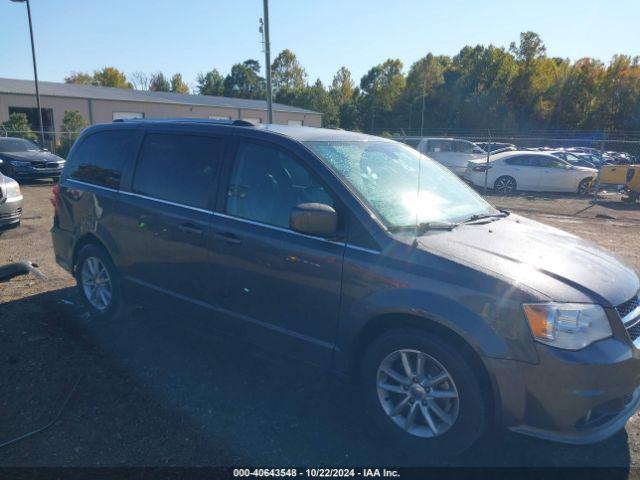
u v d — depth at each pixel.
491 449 3.02
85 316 4.91
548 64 59.38
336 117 68.56
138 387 3.62
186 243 3.81
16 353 4.10
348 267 3.04
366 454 2.96
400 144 4.34
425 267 2.84
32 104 31.81
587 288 2.73
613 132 51.53
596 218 12.30
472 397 2.74
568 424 2.61
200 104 40.28
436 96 62.09
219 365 3.98
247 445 3.00
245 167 3.64
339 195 3.17
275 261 3.33
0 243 8.02
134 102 36.56
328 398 3.55
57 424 3.17
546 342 2.58
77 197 4.77
